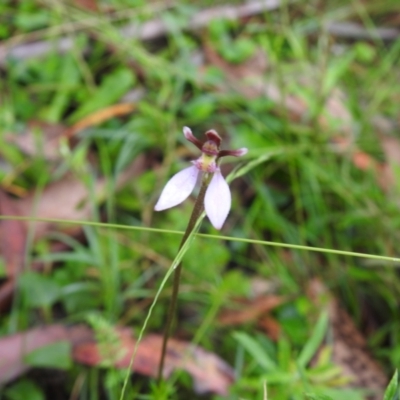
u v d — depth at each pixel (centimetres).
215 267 42
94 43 53
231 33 58
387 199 45
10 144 45
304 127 49
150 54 55
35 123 46
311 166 46
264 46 54
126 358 38
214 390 38
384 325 43
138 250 43
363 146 49
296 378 37
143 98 50
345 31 60
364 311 43
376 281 43
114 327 39
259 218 45
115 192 44
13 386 38
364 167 48
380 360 41
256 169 46
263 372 40
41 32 53
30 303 40
